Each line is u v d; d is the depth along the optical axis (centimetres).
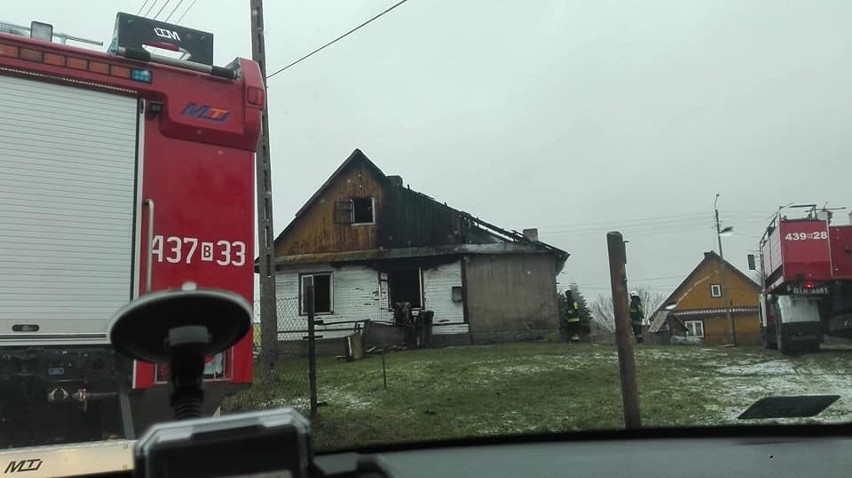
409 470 438
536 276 2359
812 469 409
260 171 1249
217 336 153
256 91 564
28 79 484
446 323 2331
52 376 472
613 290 745
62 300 480
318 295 2391
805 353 1470
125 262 502
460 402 943
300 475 135
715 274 4159
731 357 1455
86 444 449
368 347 2053
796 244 1463
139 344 149
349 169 2478
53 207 484
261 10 1325
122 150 511
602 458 469
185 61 539
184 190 529
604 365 1322
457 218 2412
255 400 955
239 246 543
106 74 508
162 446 126
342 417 844
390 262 2378
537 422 792
